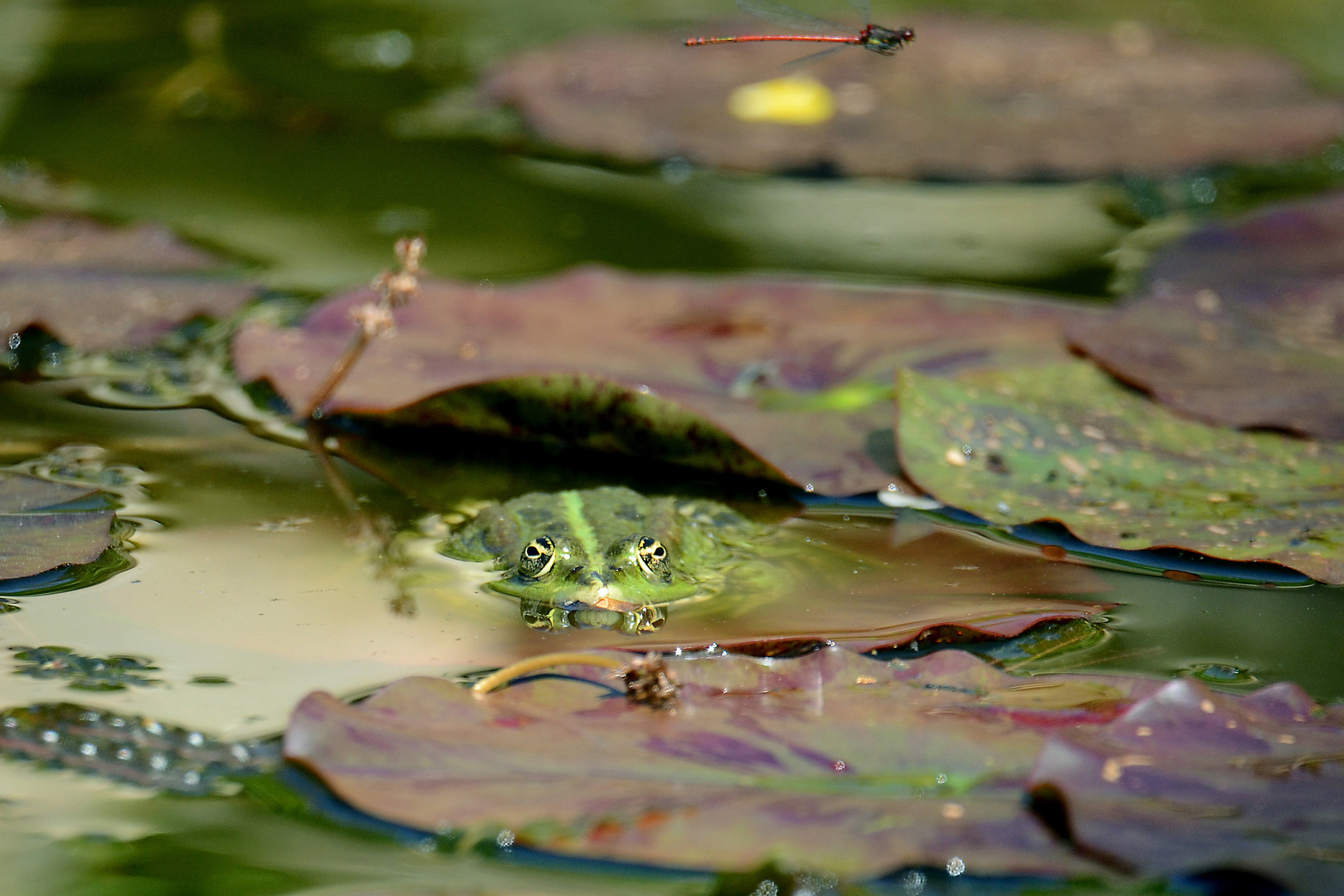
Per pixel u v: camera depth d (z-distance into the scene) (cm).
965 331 585
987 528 450
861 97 918
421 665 349
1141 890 239
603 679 319
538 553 407
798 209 796
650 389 532
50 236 670
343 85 969
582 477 497
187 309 599
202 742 308
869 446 495
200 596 386
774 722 294
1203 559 418
